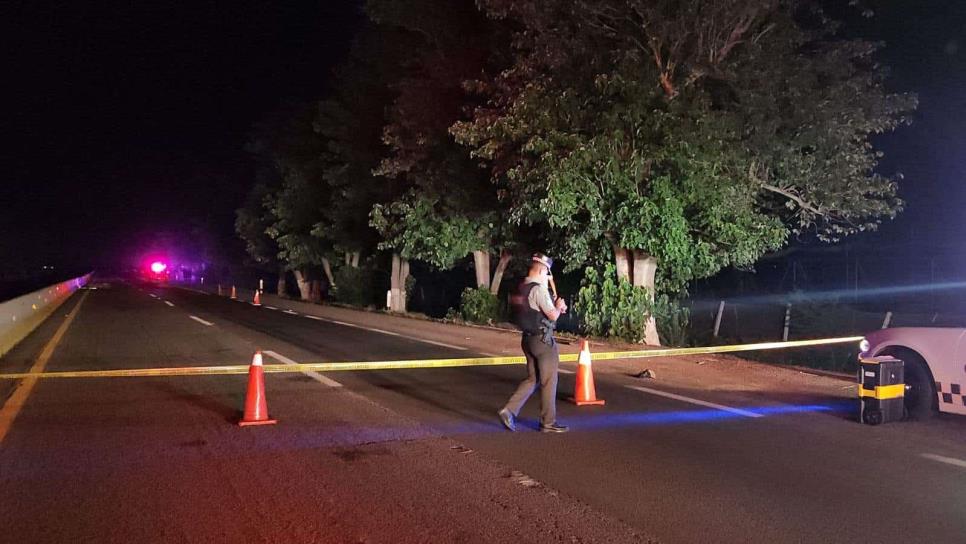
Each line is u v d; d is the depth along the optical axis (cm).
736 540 497
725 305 2608
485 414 884
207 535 507
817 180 1527
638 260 1725
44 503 570
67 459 689
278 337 1808
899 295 2583
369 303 3644
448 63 2092
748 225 1577
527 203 1625
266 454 704
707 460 684
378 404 942
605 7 1491
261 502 571
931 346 820
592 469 655
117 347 1606
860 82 1505
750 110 1466
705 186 1467
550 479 627
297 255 3850
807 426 820
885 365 818
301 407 923
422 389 1054
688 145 1409
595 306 1769
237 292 4959
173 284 6912
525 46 1641
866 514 544
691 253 1598
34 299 2417
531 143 1481
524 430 802
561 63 1520
